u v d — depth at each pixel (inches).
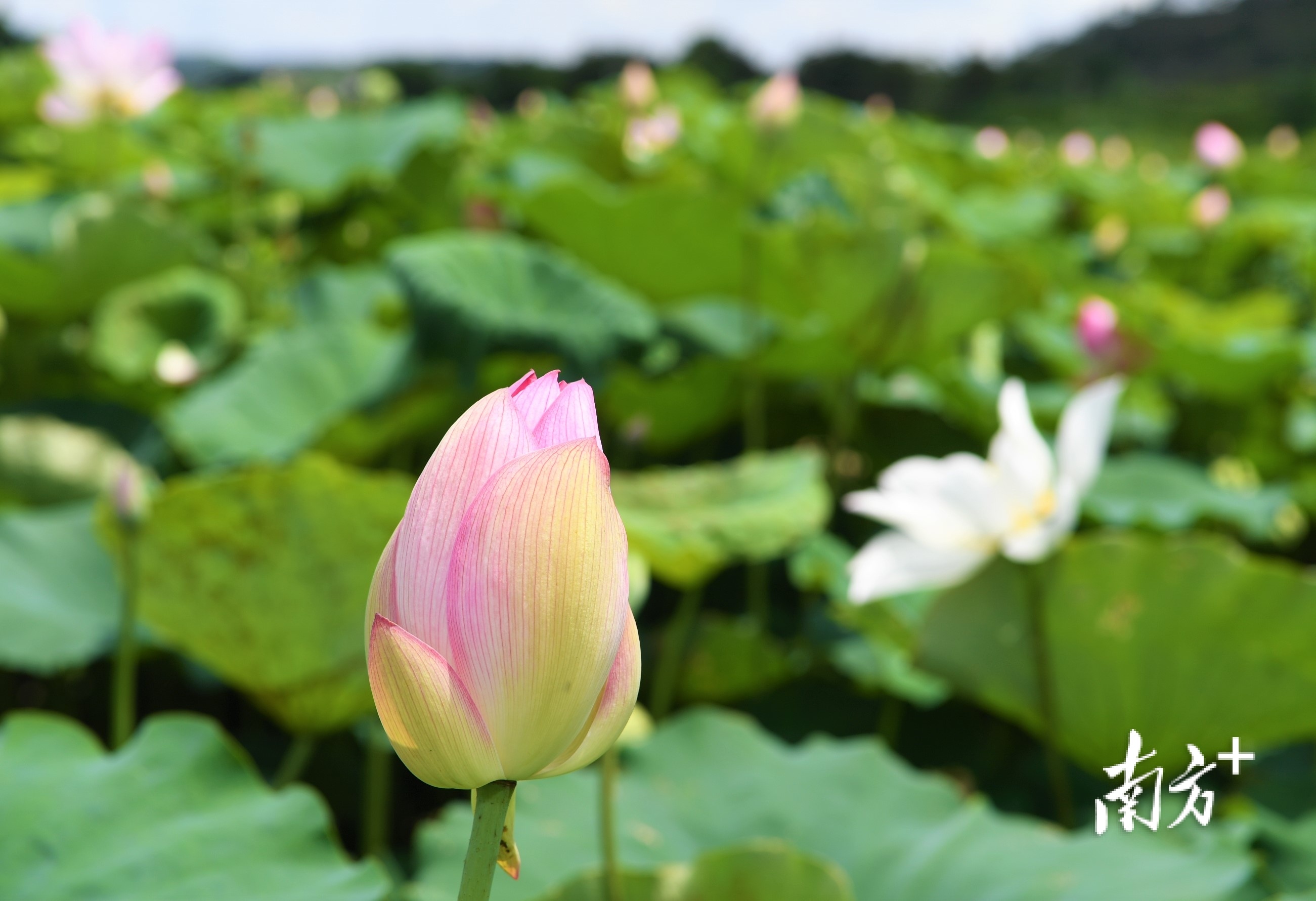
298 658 53.3
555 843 47.8
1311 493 86.1
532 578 26.2
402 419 74.6
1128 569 53.6
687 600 63.7
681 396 82.8
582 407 28.2
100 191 121.0
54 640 57.7
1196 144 178.4
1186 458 91.5
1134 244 160.2
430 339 72.5
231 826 43.0
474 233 95.7
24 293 90.0
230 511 50.8
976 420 91.6
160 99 122.0
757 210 117.9
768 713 68.6
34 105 175.8
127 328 93.3
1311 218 164.6
